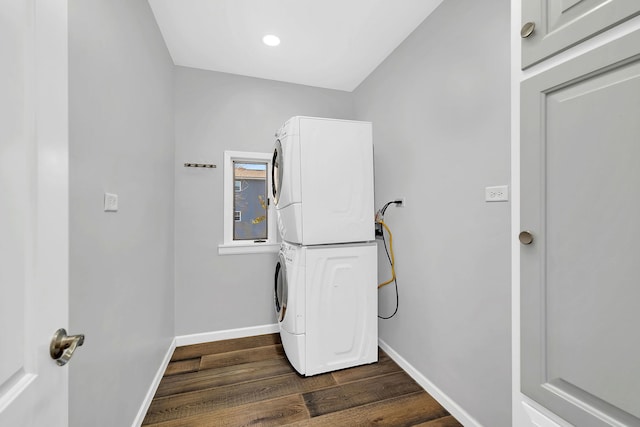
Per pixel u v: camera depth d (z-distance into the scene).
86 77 0.97
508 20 1.27
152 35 1.74
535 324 0.64
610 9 0.51
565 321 0.59
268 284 2.64
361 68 2.46
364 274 2.01
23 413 0.48
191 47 2.14
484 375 1.40
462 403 1.52
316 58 2.30
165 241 2.05
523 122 0.66
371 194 2.03
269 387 1.79
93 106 1.02
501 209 1.31
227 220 2.53
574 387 0.58
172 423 1.49
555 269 0.61
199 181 2.45
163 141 2.00
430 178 1.77
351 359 2.00
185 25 1.88
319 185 1.90
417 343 1.89
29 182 0.51
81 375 0.94
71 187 0.88
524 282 0.67
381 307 2.31
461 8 1.53
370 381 1.86
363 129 2.02
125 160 1.31
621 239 0.50
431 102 1.76
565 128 0.59
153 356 1.73
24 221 0.50
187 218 2.41
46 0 0.55
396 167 2.13
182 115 2.40
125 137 1.31
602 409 0.54
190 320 2.42
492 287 1.36
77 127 0.92
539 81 0.63
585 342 0.56
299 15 1.80
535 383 0.65
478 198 1.43
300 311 1.87
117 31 1.22
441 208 1.68
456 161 1.57
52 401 0.56
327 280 1.92
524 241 0.65
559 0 0.60
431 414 1.58
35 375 0.52
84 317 0.96
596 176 0.54
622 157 0.50
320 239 1.90
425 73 1.81
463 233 1.52
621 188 0.50
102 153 1.08
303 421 1.51
